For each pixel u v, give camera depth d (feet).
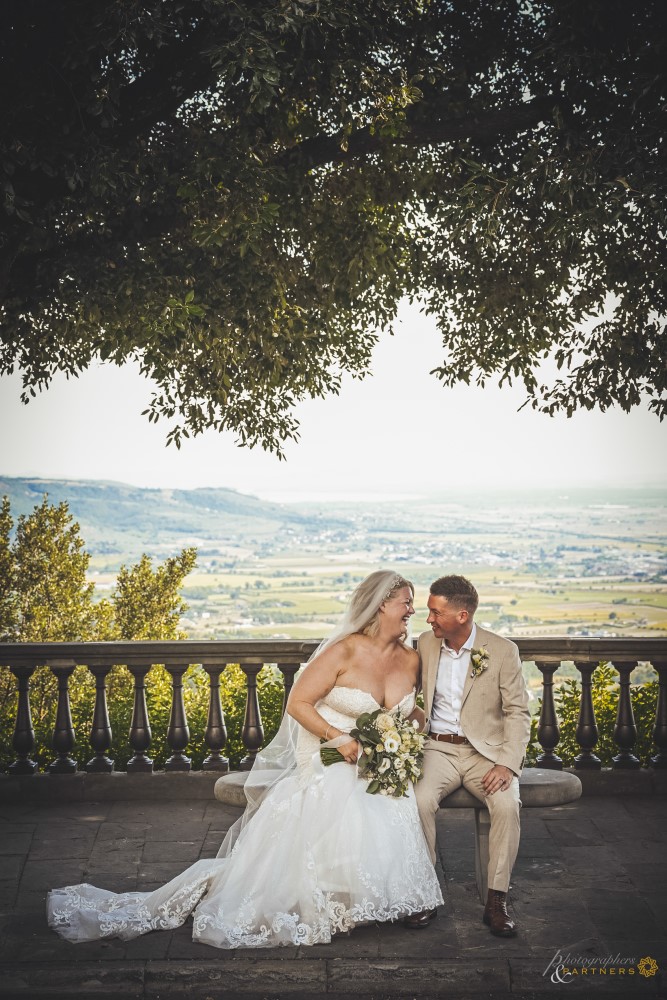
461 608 14.75
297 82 20.98
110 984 12.26
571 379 28.35
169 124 23.00
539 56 20.67
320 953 12.73
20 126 18.90
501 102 23.93
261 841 13.93
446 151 27.14
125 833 17.51
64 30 18.57
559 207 22.70
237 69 18.11
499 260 29.32
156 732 24.70
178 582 75.66
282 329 25.52
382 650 14.97
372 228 26.00
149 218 22.68
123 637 74.33
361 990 12.23
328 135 24.02
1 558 72.79
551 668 19.80
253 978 12.30
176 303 21.04
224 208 21.88
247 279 22.56
